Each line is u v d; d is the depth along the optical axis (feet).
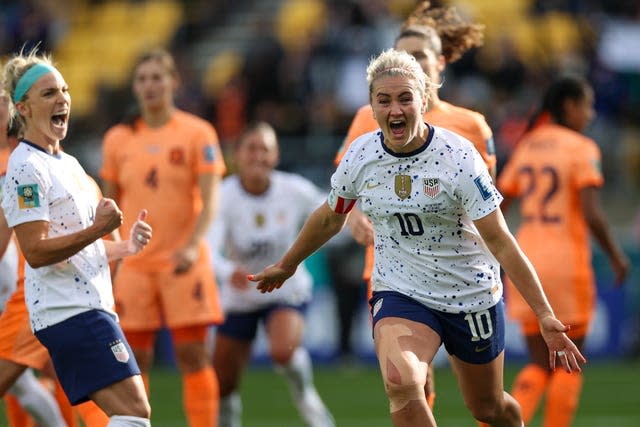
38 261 60.23
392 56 59.82
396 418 59.16
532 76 209.56
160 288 90.33
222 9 261.44
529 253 94.32
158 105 91.66
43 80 62.23
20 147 62.39
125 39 261.85
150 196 91.20
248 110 206.90
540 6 241.55
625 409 125.80
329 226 64.95
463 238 62.44
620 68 234.38
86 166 196.75
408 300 63.21
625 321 170.71
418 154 60.75
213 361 98.58
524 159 96.63
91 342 62.08
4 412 123.75
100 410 68.33
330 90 204.64
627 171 215.92
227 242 103.60
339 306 165.58
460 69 207.00
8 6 256.32
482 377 64.85
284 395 136.98
